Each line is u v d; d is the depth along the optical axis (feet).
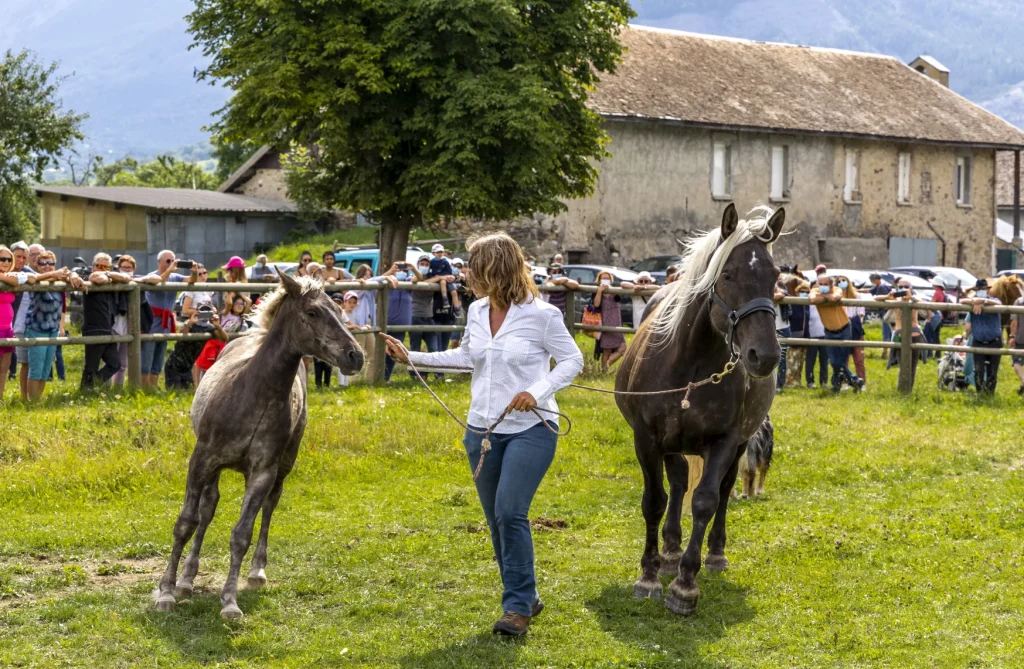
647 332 21.86
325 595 21.15
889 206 141.69
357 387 44.62
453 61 75.56
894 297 51.67
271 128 75.87
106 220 143.74
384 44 74.54
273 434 19.97
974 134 147.54
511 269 18.60
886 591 21.84
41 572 21.77
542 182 78.43
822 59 148.87
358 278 48.62
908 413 44.62
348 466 32.07
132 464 30.07
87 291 38.78
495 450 18.63
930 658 18.08
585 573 22.86
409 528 26.18
